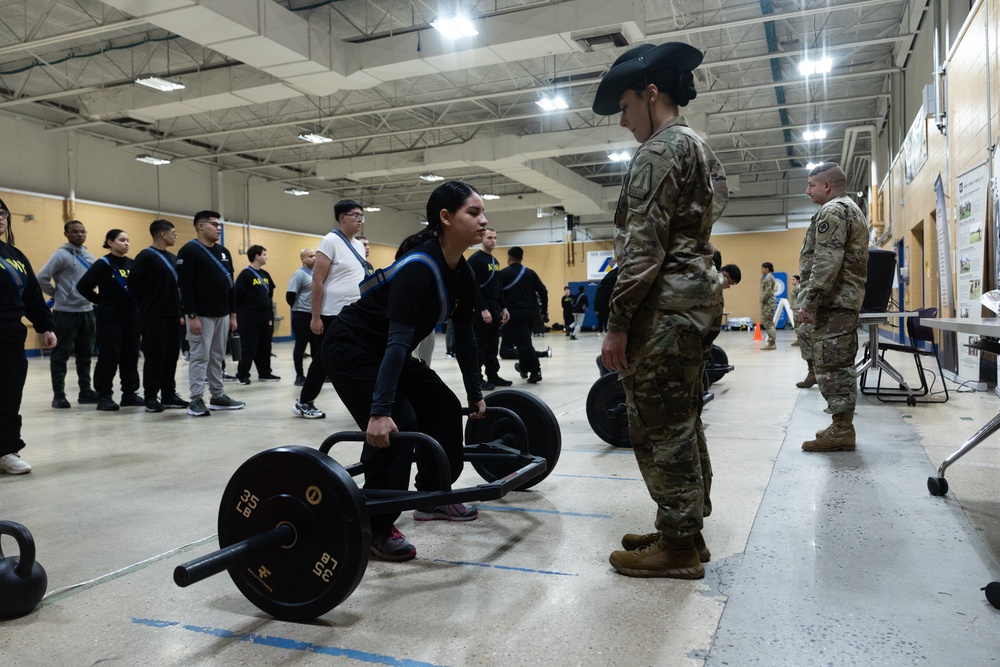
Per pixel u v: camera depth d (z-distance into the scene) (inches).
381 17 454.9
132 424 205.6
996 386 231.9
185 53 491.8
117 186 663.1
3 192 563.2
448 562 87.4
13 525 74.6
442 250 86.9
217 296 223.8
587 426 184.7
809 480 121.1
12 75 538.6
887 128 597.0
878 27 491.2
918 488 114.2
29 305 149.4
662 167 73.3
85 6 433.1
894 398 220.2
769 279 492.1
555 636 66.2
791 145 748.6
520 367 303.7
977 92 235.5
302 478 68.7
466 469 139.1
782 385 263.9
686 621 68.7
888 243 568.1
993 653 61.1
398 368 80.1
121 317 243.3
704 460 87.4
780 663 60.2
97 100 537.6
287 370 413.1
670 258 75.4
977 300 231.9
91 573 86.5
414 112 654.5
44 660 64.2
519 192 979.9
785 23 475.5
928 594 73.9
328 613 72.9
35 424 208.1
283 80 467.8
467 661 61.9
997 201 208.1
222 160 775.7
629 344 77.3
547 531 98.7
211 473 140.0
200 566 60.4
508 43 401.7
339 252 197.2
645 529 98.0
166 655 64.7
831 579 78.4
